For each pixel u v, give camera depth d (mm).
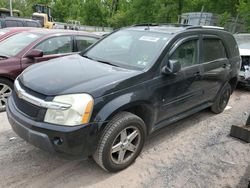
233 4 24828
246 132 4340
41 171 3279
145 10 35688
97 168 3406
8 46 5488
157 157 3748
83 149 2873
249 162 3799
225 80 5113
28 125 2855
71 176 3229
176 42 3814
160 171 3441
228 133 4645
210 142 4285
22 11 50094
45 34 5680
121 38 4238
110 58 3904
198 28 4383
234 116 5457
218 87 5016
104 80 3059
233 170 3584
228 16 21766
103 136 2992
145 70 3402
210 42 4598
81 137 2797
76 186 3068
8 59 4914
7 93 4906
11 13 24625
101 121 2883
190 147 4090
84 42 6289
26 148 3730
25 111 2959
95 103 2850
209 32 4605
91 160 3562
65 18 56844
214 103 5219
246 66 7191
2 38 6008
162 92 3582
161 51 3609
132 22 38688
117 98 3027
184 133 4539
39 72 3338
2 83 4809
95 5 49406
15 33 6148
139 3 36094
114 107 2967
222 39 4953
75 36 6125
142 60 3607
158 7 32938
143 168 3471
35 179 3131
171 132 4543
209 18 22156
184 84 3945
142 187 3131
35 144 2898
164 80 3574
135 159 3547
